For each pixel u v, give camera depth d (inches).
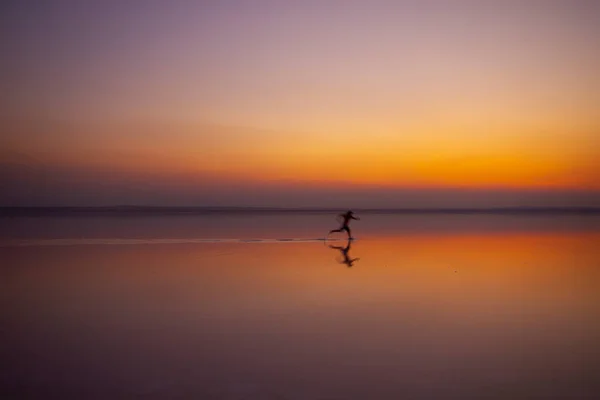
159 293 398.0
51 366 228.4
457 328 291.3
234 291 405.1
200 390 199.9
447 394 196.4
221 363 231.9
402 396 194.4
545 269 519.5
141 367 226.8
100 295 390.3
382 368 225.0
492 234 1024.9
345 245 779.4
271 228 1240.8
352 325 298.7
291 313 329.4
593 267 532.4
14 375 216.7
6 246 753.6
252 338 272.7
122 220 1708.9
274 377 214.1
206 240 868.0
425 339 269.6
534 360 235.8
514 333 281.3
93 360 236.7
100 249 715.4
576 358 238.7
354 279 460.1
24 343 264.2
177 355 243.8
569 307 344.5
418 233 1063.6
